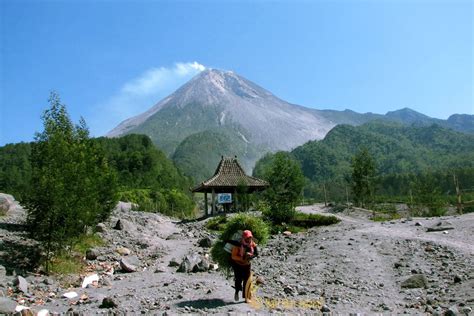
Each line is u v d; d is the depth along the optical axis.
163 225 37.78
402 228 24.59
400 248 19.22
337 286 14.37
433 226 23.36
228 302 12.23
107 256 21.94
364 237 22.05
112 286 15.84
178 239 30.66
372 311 11.24
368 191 48.00
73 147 21.55
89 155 24.95
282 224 32.38
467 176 71.44
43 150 20.95
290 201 33.78
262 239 13.81
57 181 18.61
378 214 41.34
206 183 45.81
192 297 13.01
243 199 44.94
